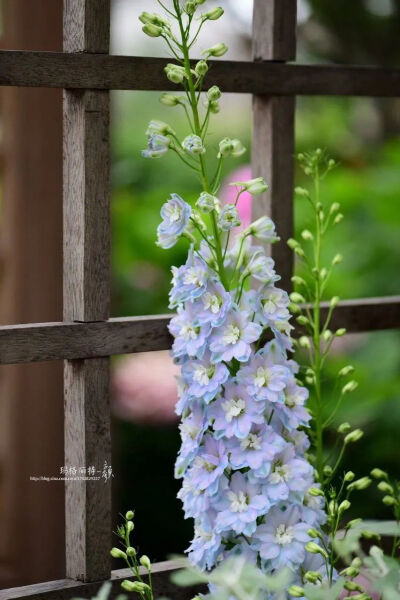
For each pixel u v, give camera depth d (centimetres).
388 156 340
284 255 223
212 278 207
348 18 394
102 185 209
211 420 207
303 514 209
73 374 211
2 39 283
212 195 208
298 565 206
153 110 458
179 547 340
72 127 209
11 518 291
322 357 219
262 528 207
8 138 285
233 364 211
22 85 205
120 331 211
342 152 411
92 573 212
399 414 304
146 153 207
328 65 223
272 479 207
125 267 386
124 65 209
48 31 279
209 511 208
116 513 331
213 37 431
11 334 206
